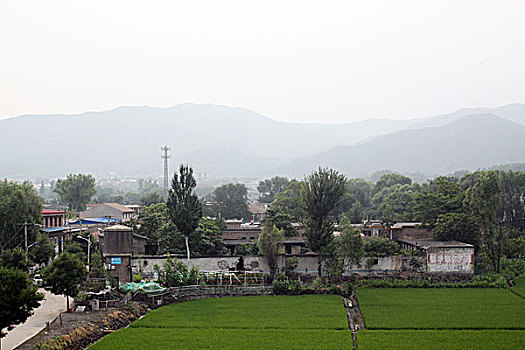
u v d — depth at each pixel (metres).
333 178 81.31
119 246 73.69
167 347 45.81
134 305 60.81
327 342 47.69
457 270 83.12
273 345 46.59
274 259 77.12
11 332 48.72
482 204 87.38
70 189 191.00
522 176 124.25
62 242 111.50
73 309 58.12
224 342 47.53
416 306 62.84
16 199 84.69
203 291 69.56
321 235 79.94
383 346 46.47
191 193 85.75
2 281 41.84
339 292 71.75
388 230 105.94
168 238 87.81
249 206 198.75
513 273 86.00
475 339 48.62
